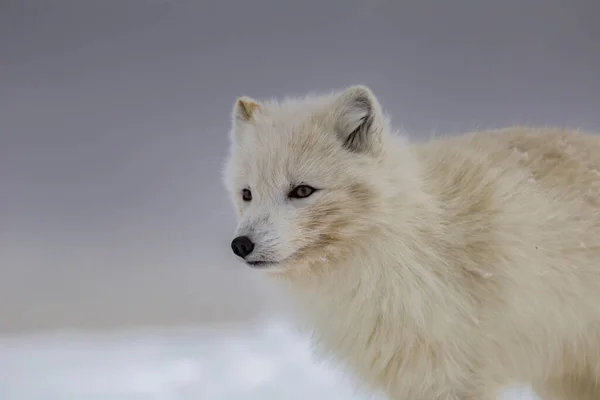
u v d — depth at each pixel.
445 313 6.92
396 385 7.31
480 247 7.11
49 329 16.92
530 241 7.14
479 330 7.07
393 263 6.93
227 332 15.51
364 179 6.93
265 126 7.38
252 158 7.23
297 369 12.09
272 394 10.72
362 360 7.34
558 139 7.87
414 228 7.01
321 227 6.93
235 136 7.82
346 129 7.11
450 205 7.24
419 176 7.33
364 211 6.91
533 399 8.63
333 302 7.27
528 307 7.15
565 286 7.21
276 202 6.99
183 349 13.93
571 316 7.33
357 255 7.02
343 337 7.36
